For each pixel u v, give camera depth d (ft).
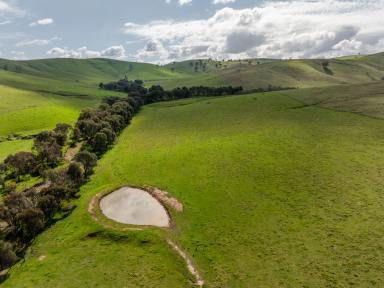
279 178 216.33
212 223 173.47
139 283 133.28
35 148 320.09
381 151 244.22
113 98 579.07
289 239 154.81
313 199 187.11
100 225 171.83
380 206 173.68
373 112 347.15
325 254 142.82
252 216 176.35
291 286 128.16
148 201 201.46
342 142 271.08
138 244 157.79
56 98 626.23
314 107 402.93
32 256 153.89
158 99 609.01
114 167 264.11
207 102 515.09
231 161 251.19
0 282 138.51
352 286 124.98
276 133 311.27
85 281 134.51
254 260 143.84
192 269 141.79
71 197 210.79
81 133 360.89
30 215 169.37
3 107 492.13
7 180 263.49
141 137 359.05
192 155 271.90
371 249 142.72
